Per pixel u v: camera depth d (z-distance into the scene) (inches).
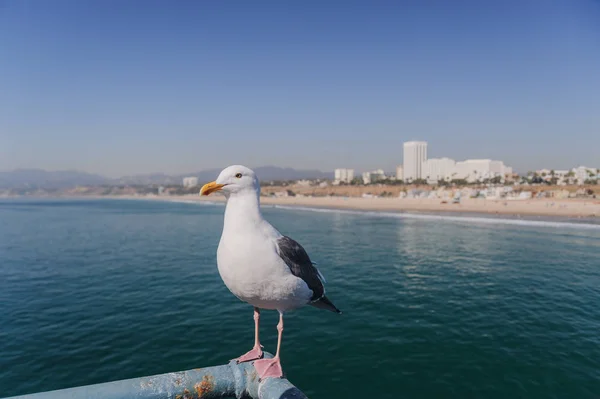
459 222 2191.2
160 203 7017.7
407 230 1834.4
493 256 1107.9
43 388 399.2
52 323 571.5
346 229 1908.2
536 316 584.4
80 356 466.0
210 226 2250.2
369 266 973.2
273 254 123.1
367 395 389.7
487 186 5305.1
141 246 1387.8
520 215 2503.7
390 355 464.1
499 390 391.2
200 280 836.0
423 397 384.5
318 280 140.6
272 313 608.1
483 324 553.6
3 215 3385.8
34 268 979.3
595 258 1063.6
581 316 582.9
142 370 433.1
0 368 436.8
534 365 435.2
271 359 112.1
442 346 485.4
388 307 634.2
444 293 713.6
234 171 127.3
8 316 601.9
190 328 550.3
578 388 390.6
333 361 454.3
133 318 591.8
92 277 872.3
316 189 7140.8
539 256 1101.1
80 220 2760.8
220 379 102.6
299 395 96.0
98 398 86.2
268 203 5295.3
